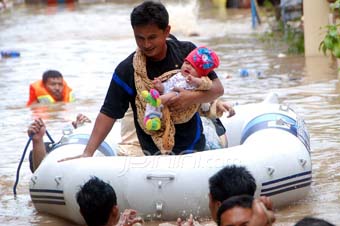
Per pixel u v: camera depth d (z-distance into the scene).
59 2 71.88
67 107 26.45
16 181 16.95
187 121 15.42
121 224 12.08
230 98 25.80
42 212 15.93
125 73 15.31
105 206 12.00
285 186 15.15
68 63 36.09
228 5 59.31
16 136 22.80
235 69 31.92
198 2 61.88
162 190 14.44
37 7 69.12
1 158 20.31
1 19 59.81
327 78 28.56
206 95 15.10
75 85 30.30
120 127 17.77
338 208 15.22
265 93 26.41
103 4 68.56
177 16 47.53
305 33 34.25
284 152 15.32
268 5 48.72
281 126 16.39
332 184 16.70
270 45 38.66
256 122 16.75
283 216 14.89
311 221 8.86
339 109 23.39
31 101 27.36
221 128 16.97
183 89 14.97
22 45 43.50
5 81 32.06
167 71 15.21
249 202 9.30
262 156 14.95
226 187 11.50
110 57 37.34
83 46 41.84
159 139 15.38
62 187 15.02
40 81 27.61
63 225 15.27
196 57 14.97
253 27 46.56
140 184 14.48
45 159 15.81
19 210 16.17
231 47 38.97
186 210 14.52
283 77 29.41
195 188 14.38
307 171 15.64
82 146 16.06
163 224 14.45
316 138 20.30
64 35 47.53
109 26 51.50
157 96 14.88
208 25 49.25
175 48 15.39
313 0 33.97
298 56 34.34
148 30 14.77
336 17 28.91
